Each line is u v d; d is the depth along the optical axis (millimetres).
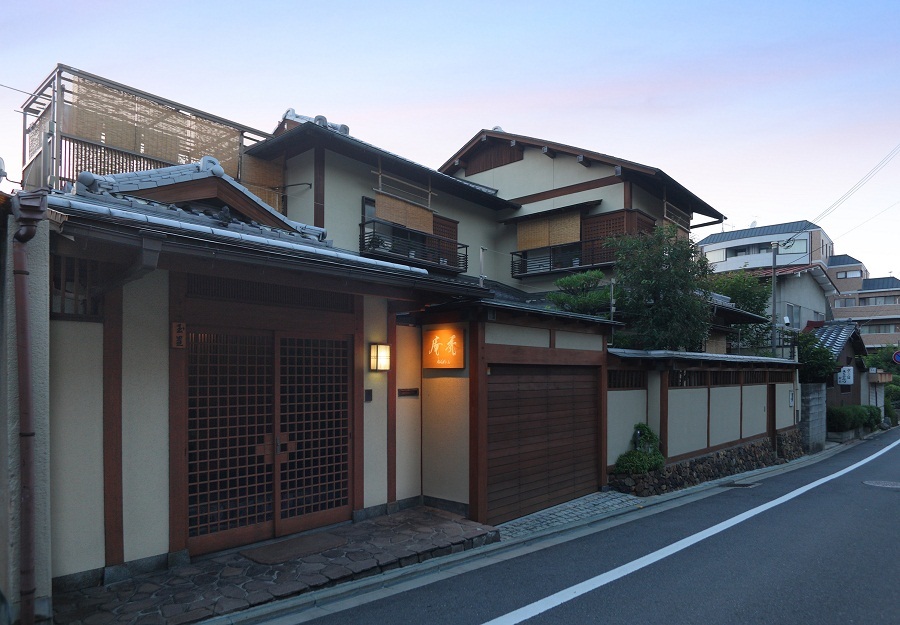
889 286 48094
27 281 4375
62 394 5059
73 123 8586
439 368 8539
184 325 5898
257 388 6672
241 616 4711
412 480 8570
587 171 17297
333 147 12742
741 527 8352
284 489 6883
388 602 5254
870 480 13031
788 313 27422
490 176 19438
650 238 13688
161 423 5719
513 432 8648
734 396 15148
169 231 4676
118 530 5359
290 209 12961
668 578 6000
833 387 24422
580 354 10164
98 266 5375
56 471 4996
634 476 10758
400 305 8109
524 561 6625
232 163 11172
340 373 7609
